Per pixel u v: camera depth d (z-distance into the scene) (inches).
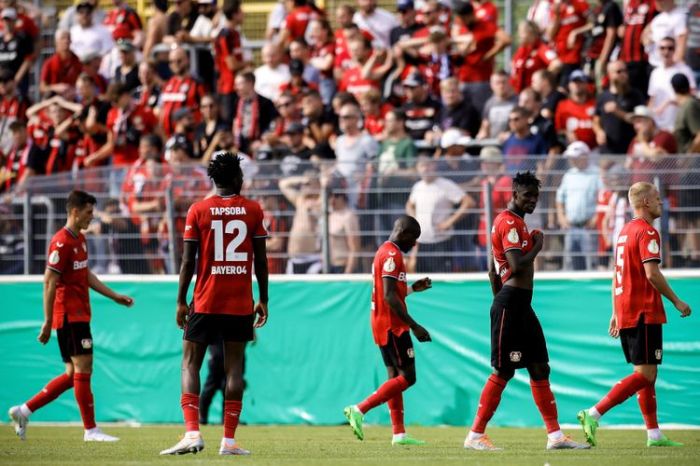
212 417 1802.4
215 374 1744.6
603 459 1090.7
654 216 1243.2
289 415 1798.7
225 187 1133.1
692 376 1614.2
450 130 1998.0
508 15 2546.8
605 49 2241.6
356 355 1771.7
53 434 1604.3
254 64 2837.1
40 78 2699.3
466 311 1728.6
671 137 1927.9
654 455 1140.5
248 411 1819.6
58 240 1376.7
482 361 1713.8
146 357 1871.3
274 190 1851.6
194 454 1162.6
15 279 1940.2
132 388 1878.7
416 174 1801.2
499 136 2020.2
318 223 1838.1
